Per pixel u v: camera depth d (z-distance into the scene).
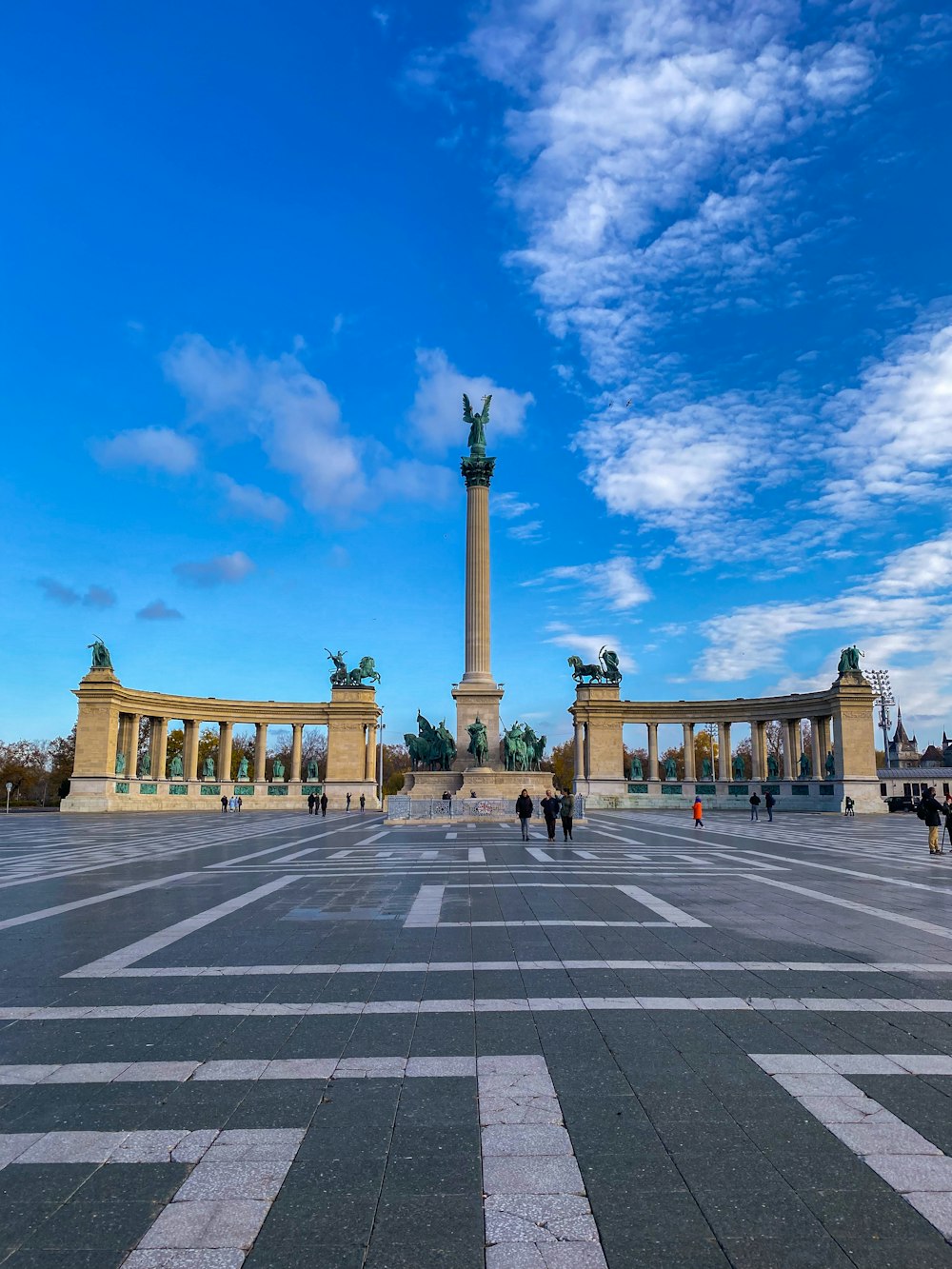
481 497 83.56
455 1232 5.67
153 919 18.19
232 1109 7.72
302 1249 5.48
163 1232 5.69
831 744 109.19
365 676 112.62
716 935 16.02
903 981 12.43
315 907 19.73
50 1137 7.16
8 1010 11.02
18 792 145.00
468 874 26.89
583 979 12.54
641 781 107.50
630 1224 5.76
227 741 107.62
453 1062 8.92
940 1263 5.31
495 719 78.69
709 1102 7.82
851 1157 6.74
